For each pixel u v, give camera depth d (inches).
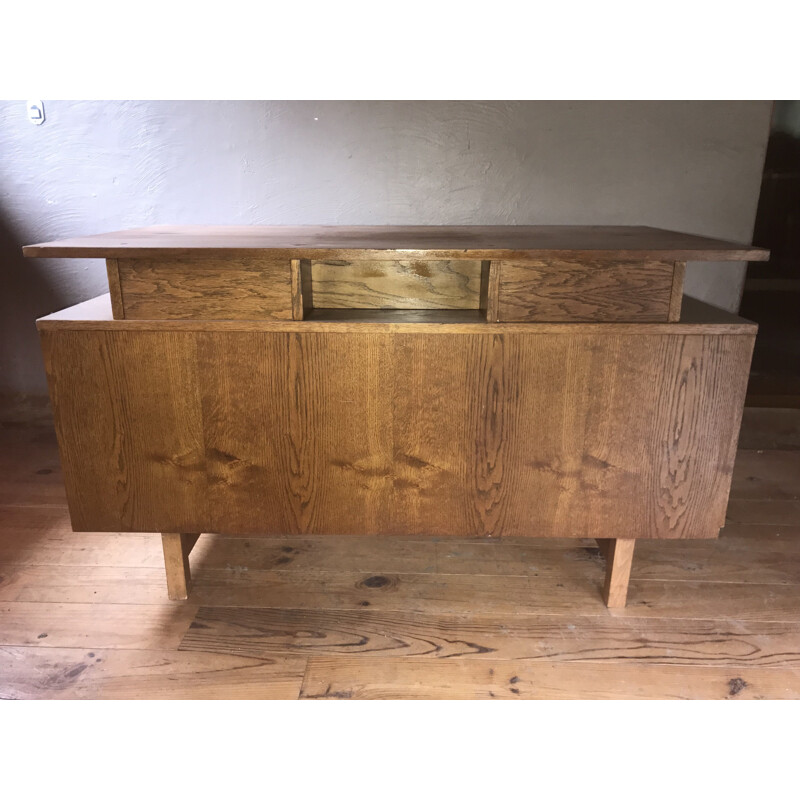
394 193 98.8
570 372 58.2
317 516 63.2
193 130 97.4
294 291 57.2
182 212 100.8
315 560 75.9
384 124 96.2
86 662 59.2
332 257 54.8
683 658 60.5
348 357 58.2
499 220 99.7
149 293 57.7
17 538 78.5
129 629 63.6
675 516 62.6
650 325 56.8
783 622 65.6
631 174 97.7
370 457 61.1
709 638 63.2
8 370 109.0
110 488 62.7
